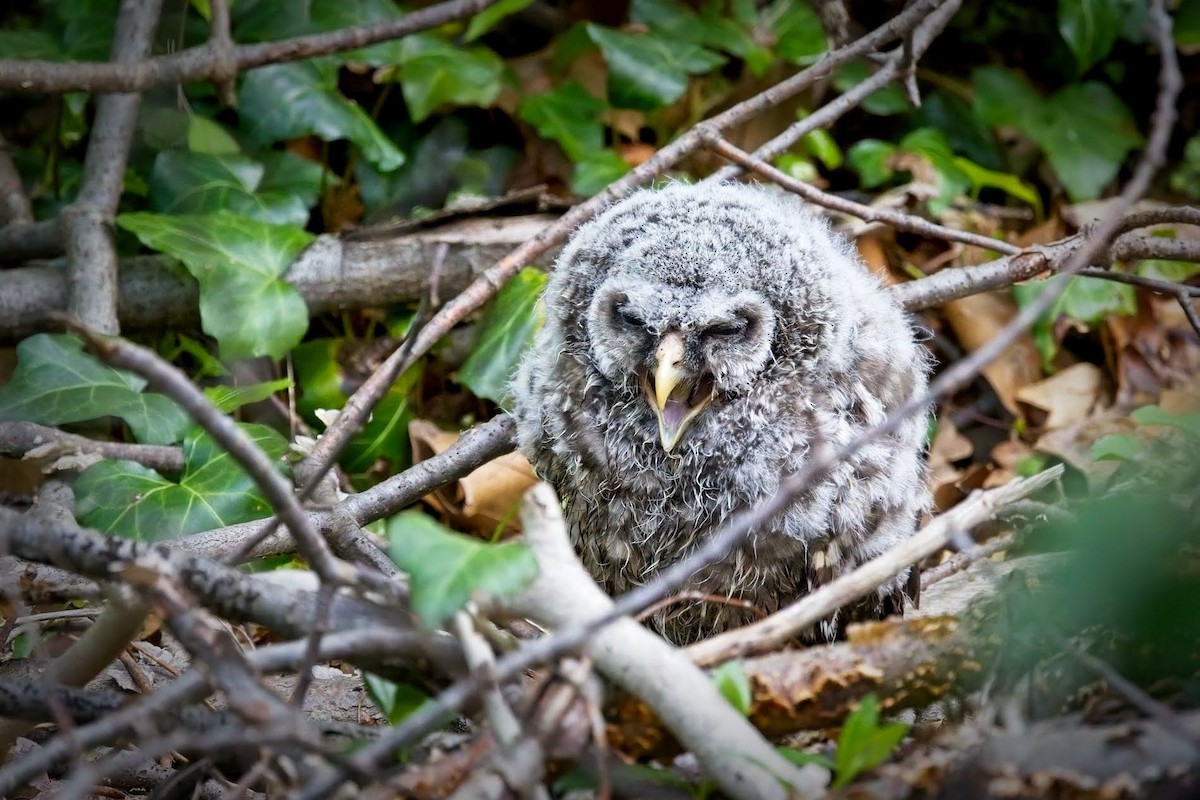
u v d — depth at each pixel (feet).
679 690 16.99
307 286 34.63
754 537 26.25
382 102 40.63
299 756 16.76
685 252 26.78
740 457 26.76
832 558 26.45
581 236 28.58
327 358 36.14
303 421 36.09
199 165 36.78
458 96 38.70
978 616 18.74
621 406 27.61
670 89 38.83
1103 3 40.86
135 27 35.70
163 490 28.60
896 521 26.94
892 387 27.25
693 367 26.71
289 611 17.99
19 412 30.48
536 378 28.89
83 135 39.96
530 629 24.14
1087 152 41.68
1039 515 26.12
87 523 28.17
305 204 37.40
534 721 16.58
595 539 28.48
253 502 28.50
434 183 40.19
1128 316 38.17
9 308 33.83
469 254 35.12
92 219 34.06
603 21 42.39
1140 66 43.96
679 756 18.42
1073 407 37.35
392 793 16.14
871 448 26.45
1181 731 16.16
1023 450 36.83
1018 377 37.93
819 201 30.50
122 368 14.87
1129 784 16.12
